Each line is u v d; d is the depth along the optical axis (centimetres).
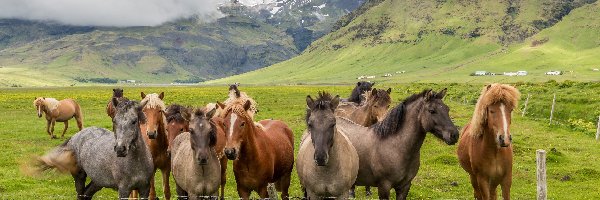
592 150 2250
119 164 1091
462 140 1205
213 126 1078
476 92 5256
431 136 2570
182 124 1341
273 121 1377
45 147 2469
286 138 1313
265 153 1141
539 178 977
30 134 2938
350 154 1042
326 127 948
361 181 1170
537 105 3516
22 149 2352
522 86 5088
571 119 3025
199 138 1021
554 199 1498
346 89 10250
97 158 1137
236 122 1045
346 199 1041
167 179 1374
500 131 987
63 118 2878
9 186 1582
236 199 1467
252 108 1281
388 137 1108
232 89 1372
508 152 1059
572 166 1914
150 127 1250
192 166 1073
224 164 1299
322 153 930
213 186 1094
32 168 1233
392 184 1116
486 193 1093
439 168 1917
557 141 2456
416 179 1745
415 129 1075
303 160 1059
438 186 1673
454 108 4056
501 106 1001
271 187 1255
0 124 3412
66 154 1223
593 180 1727
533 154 2152
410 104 1095
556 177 1780
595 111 3017
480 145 1070
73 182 1680
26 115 4128
